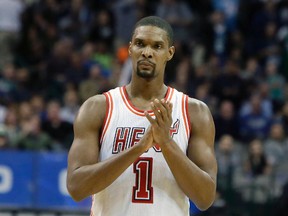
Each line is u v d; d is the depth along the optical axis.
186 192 10.89
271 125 30.94
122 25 35.81
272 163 28.81
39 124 28.09
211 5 38.28
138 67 11.12
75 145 11.21
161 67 11.23
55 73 33.22
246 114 31.09
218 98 32.50
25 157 25.02
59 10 36.16
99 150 11.29
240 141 30.45
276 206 21.66
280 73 35.62
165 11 36.41
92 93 31.16
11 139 26.61
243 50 36.25
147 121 11.21
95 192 10.80
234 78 32.84
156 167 11.05
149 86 11.32
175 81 32.59
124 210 11.02
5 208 24.75
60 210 25.00
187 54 35.41
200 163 11.20
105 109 11.33
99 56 34.69
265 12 36.97
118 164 10.53
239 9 37.34
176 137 11.22
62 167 25.23
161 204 11.02
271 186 27.17
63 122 29.02
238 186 26.95
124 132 11.19
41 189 25.03
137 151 10.54
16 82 32.53
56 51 33.53
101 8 36.88
